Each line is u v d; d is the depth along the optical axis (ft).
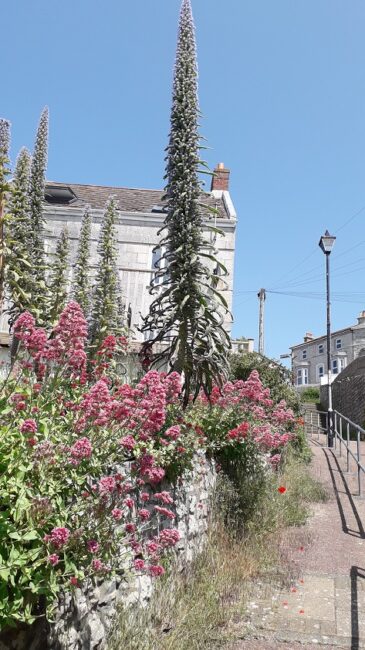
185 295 21.01
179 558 15.14
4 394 10.27
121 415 10.05
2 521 7.66
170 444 13.93
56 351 10.70
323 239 52.80
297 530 22.25
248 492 20.48
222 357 21.25
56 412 10.51
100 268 34.14
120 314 36.83
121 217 51.70
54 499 8.77
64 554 8.42
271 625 13.55
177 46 22.75
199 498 17.63
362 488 30.35
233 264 48.65
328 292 52.44
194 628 12.38
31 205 34.12
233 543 18.35
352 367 87.20
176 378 13.80
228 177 61.93
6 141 20.75
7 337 42.29
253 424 22.25
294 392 42.91
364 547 20.51
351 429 73.56
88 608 10.06
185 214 21.70
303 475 30.71
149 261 51.06
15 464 8.29
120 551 11.02
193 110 22.12
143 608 12.23
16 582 7.81
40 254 33.47
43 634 8.72
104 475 10.78
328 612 14.52
